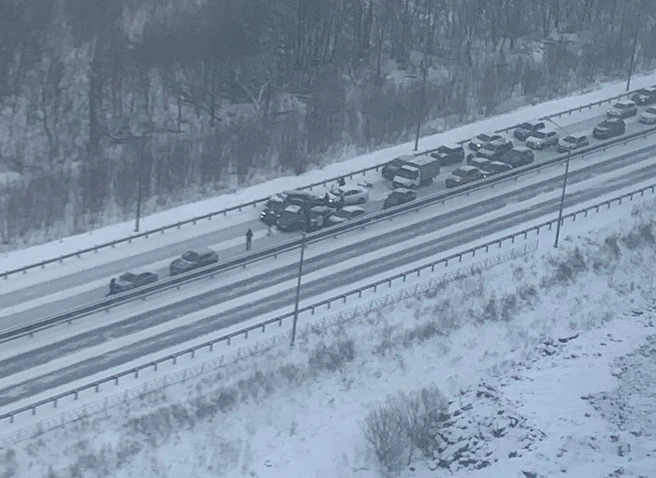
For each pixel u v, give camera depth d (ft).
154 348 319.47
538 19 579.07
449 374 330.13
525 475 282.36
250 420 300.40
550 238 395.55
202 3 495.41
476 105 500.74
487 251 382.63
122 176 410.11
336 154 449.48
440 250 382.63
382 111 473.67
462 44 546.26
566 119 499.92
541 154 463.42
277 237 384.88
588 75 539.70
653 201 428.56
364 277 362.74
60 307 336.08
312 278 360.07
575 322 361.71
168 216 393.29
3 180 404.16
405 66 524.93
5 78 452.35
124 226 385.09
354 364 325.62
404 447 294.05
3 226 375.04
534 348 346.33
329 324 336.08
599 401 316.40
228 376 310.86
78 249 367.86
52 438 281.95
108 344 319.88
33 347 316.19
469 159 450.71
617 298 378.32
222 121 463.83
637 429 302.86
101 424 288.30
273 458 290.35
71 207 392.47
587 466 285.23
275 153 441.27
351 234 389.19
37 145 429.79
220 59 478.59
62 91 455.22
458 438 300.20
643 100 520.42
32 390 298.35
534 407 311.06
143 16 499.51
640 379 329.52
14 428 282.77
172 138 444.55
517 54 550.36
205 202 405.18
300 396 311.47
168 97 473.26
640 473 282.15
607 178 444.96
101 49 471.21
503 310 359.46
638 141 482.28
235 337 325.42
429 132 475.31
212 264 358.43
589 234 401.29
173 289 348.59
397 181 421.18
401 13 535.60
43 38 474.49
